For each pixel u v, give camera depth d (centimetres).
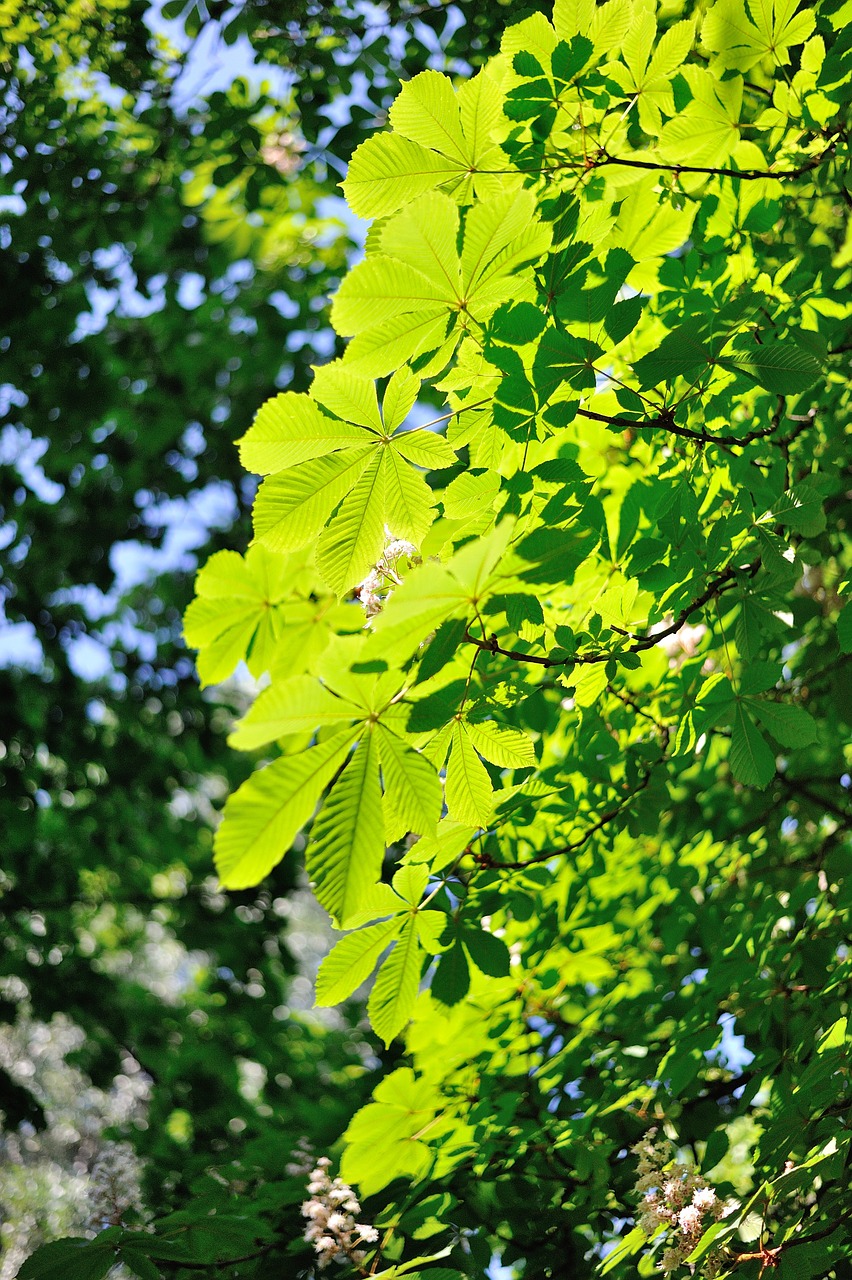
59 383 499
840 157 263
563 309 231
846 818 295
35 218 438
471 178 233
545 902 280
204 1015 595
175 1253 256
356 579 227
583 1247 281
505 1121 267
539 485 236
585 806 275
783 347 233
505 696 241
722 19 247
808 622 288
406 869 226
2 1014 568
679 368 235
